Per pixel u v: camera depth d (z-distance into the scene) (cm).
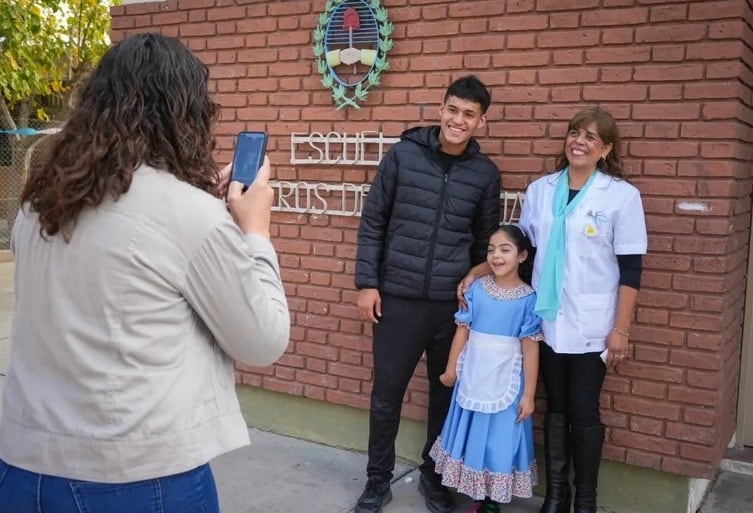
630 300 297
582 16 328
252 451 406
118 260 147
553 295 302
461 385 321
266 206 175
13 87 961
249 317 155
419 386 383
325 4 391
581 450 310
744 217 349
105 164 150
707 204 308
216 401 161
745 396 385
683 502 326
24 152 1112
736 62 299
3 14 891
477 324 320
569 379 314
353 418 406
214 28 428
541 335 311
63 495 148
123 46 158
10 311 766
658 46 313
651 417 325
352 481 374
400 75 374
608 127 296
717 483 365
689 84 308
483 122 331
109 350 147
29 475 151
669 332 318
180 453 151
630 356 327
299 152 408
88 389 148
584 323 299
